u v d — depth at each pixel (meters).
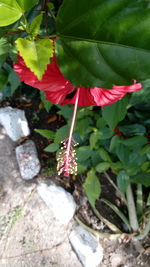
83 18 0.15
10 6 0.16
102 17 0.15
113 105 0.35
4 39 0.26
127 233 0.51
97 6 0.15
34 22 0.17
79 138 0.45
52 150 0.45
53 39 0.16
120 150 0.43
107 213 0.53
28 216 0.52
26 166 0.53
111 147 0.42
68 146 0.26
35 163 0.54
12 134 0.55
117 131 0.43
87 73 0.15
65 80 0.18
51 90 0.18
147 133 0.43
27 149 0.54
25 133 0.56
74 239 0.50
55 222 0.52
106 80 0.15
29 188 0.53
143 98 0.36
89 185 0.45
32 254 0.50
